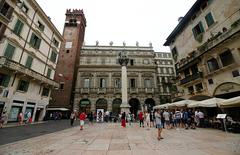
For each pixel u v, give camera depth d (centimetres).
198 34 2262
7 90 1881
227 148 630
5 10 1822
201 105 1476
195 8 2252
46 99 2819
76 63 4338
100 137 944
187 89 2480
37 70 2525
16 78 2038
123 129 1411
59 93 3794
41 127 1609
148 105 3716
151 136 977
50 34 2942
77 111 3591
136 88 3841
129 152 586
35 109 2455
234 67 1595
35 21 2456
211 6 1998
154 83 3966
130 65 4053
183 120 1556
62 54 4234
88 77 3931
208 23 2052
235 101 1079
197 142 769
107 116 2656
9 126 1609
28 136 1001
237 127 1113
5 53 1848
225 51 1725
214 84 1881
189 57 2366
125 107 2280
